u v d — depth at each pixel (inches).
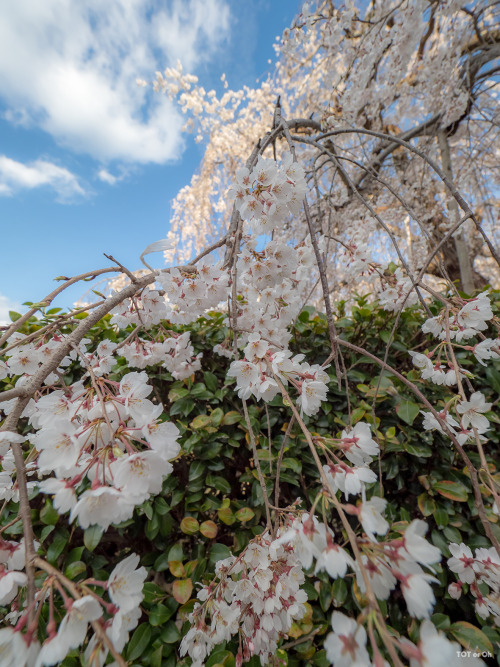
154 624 37.6
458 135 139.0
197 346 63.2
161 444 22.1
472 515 47.8
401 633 40.6
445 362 42.5
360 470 23.7
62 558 43.0
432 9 108.1
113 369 55.7
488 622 38.9
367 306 67.2
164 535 45.2
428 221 149.6
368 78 106.6
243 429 52.7
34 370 38.0
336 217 142.2
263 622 28.3
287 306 50.5
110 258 32.3
